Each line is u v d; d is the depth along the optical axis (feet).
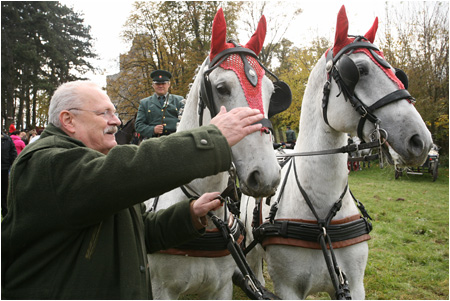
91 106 3.72
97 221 3.22
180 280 5.84
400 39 40.55
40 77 63.67
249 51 5.10
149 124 10.57
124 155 3.13
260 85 4.82
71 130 3.67
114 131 3.91
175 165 3.11
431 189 29.48
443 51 39.68
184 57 49.52
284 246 6.40
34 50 57.00
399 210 21.71
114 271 3.38
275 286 6.73
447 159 41.81
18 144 25.49
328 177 6.31
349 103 5.89
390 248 15.11
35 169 3.18
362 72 5.75
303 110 6.95
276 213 6.85
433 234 16.81
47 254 3.22
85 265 3.23
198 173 3.18
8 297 3.22
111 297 3.26
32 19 60.23
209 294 6.33
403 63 39.88
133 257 3.48
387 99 5.51
